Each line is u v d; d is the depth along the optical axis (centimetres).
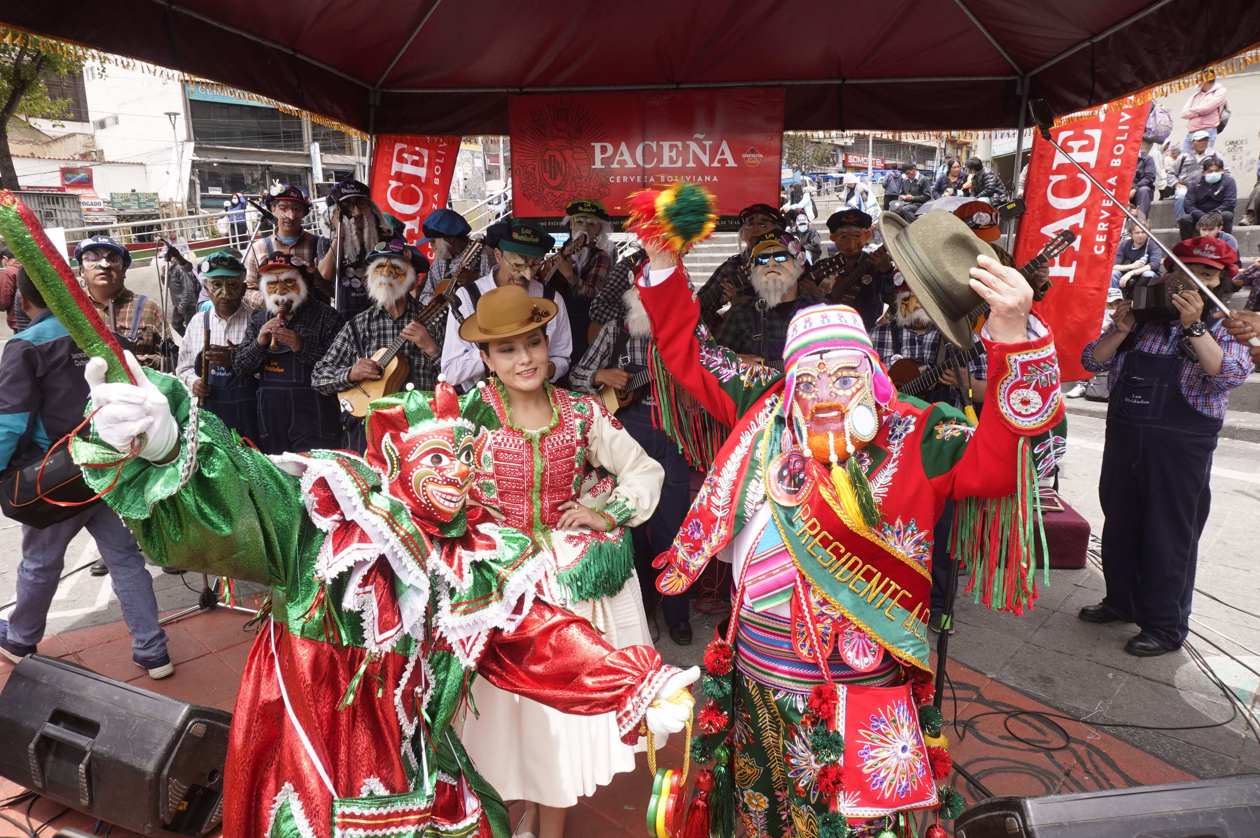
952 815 196
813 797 188
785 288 417
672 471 404
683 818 217
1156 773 301
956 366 369
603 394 396
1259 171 1022
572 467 264
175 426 140
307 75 455
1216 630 427
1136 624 425
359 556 158
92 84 3030
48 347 330
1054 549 495
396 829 165
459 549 172
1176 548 383
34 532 358
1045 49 441
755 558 200
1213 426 373
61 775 265
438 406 171
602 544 260
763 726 201
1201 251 362
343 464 163
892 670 198
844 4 402
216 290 507
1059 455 179
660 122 508
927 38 441
